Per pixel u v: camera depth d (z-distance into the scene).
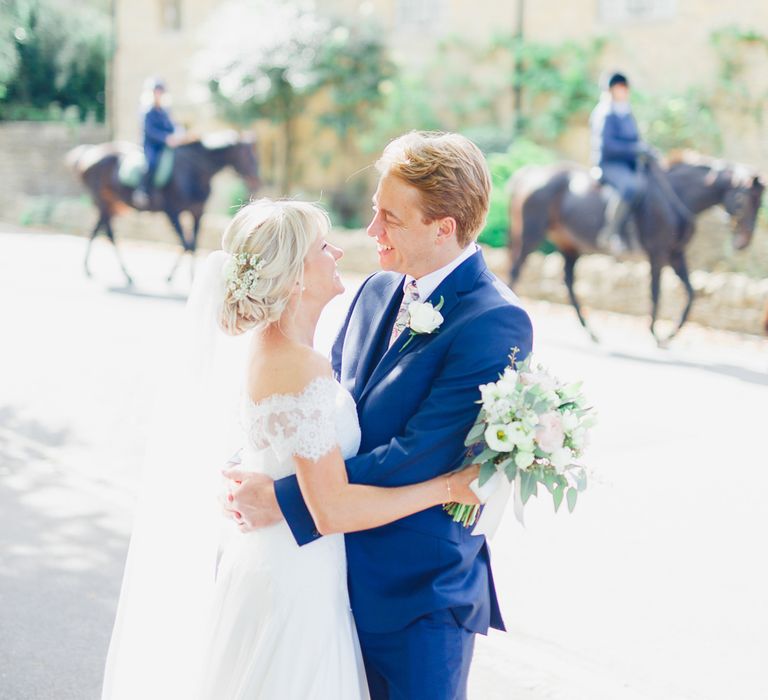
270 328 2.27
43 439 6.63
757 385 8.53
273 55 18.02
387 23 18.30
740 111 14.50
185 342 2.57
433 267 2.33
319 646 2.28
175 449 2.59
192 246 13.35
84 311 11.09
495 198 14.20
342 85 18.17
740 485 5.86
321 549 2.31
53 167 22.42
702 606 4.29
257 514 2.29
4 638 3.98
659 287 10.18
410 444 2.21
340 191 18.86
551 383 2.20
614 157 10.11
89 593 4.40
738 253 13.23
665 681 3.68
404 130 17.70
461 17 17.34
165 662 2.61
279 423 2.20
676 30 15.03
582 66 15.98
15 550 4.84
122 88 21.72
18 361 8.72
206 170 13.10
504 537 5.06
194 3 20.39
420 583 2.28
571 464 2.22
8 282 12.93
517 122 16.70
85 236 18.81
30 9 22.17
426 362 2.27
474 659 3.84
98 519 5.29
